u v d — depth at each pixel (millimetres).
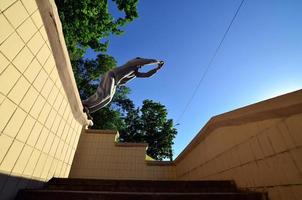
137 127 23469
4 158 1805
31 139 2248
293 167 1723
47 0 2113
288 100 1772
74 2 6879
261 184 2148
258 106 2174
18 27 1814
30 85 2117
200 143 4207
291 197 1723
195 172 4480
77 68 13008
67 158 3564
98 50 8703
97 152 6070
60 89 2861
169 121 24266
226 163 2986
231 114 2746
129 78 6406
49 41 2387
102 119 10922
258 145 2244
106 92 5633
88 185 2584
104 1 7445
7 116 1795
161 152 22906
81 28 7656
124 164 6016
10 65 1768
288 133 1801
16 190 2023
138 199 2121
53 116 2771
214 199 2096
